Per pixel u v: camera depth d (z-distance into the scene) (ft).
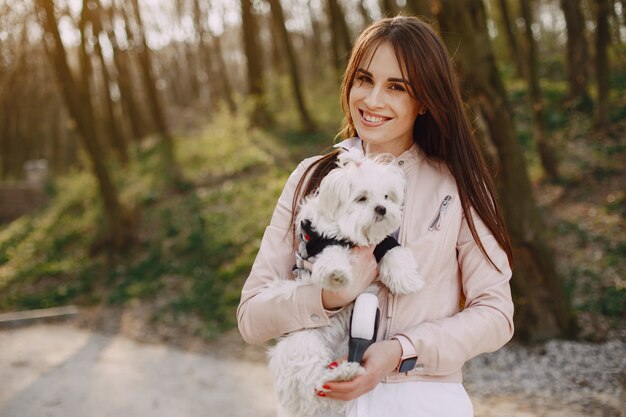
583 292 24.71
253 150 51.26
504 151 19.76
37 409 18.22
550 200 34.53
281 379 6.03
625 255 26.63
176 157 53.83
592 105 45.32
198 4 73.31
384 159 6.55
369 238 5.98
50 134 79.82
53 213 51.70
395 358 5.35
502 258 5.96
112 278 36.58
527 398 17.22
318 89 62.34
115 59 60.03
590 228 30.04
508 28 53.62
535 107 36.99
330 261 5.81
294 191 7.02
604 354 19.57
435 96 5.90
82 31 47.57
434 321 5.59
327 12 56.34
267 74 70.23
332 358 6.07
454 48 18.75
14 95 53.62
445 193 6.03
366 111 6.16
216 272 33.37
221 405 18.99
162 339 27.43
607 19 40.06
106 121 60.80
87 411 18.17
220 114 61.52
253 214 38.93
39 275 39.70
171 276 34.73
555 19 68.49
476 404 17.29
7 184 60.70
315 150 49.14
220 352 25.16
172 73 108.88
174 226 40.70
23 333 29.25
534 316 21.12
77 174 59.16
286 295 5.95
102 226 41.68
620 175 35.01
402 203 6.27
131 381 21.20
